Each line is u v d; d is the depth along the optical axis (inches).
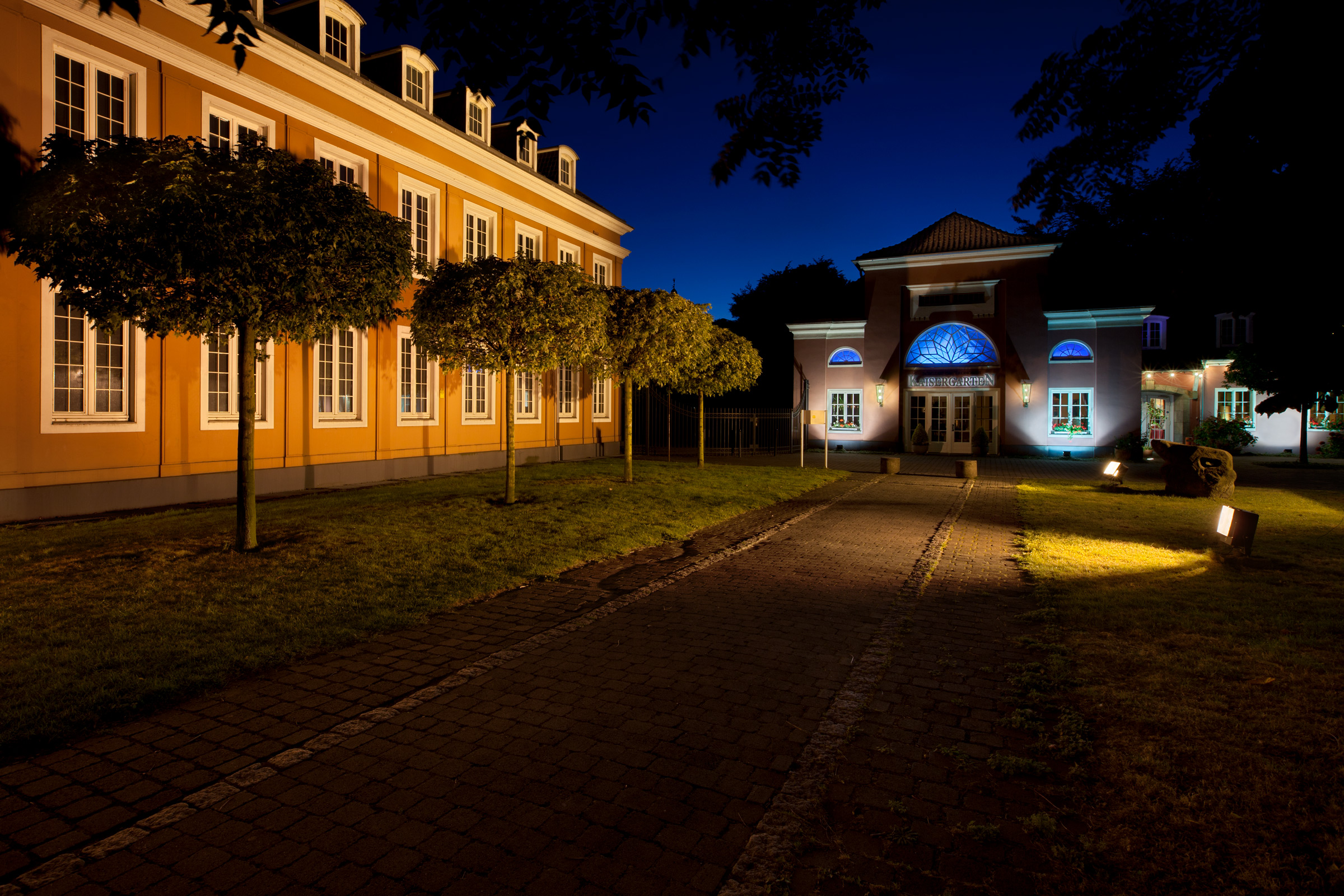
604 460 909.8
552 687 181.3
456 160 737.6
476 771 138.3
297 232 279.4
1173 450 600.4
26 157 406.3
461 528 380.2
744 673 191.6
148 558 297.9
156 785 132.4
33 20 408.8
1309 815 116.0
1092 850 111.2
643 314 562.9
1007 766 137.6
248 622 224.8
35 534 354.0
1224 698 164.9
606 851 113.3
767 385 1518.2
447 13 113.5
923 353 1127.6
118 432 455.2
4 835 116.1
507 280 427.2
